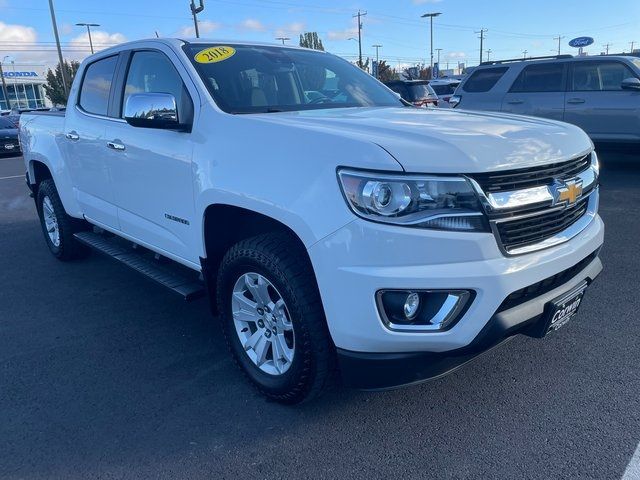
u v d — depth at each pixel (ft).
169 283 12.13
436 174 7.75
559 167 9.05
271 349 10.32
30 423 9.87
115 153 13.33
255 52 12.96
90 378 11.37
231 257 10.02
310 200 8.29
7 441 9.39
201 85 11.11
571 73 32.96
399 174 7.68
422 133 8.52
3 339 13.29
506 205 8.13
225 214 10.69
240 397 10.53
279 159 8.92
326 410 10.00
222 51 12.33
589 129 32.58
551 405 9.89
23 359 12.25
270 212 8.86
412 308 7.95
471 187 7.82
